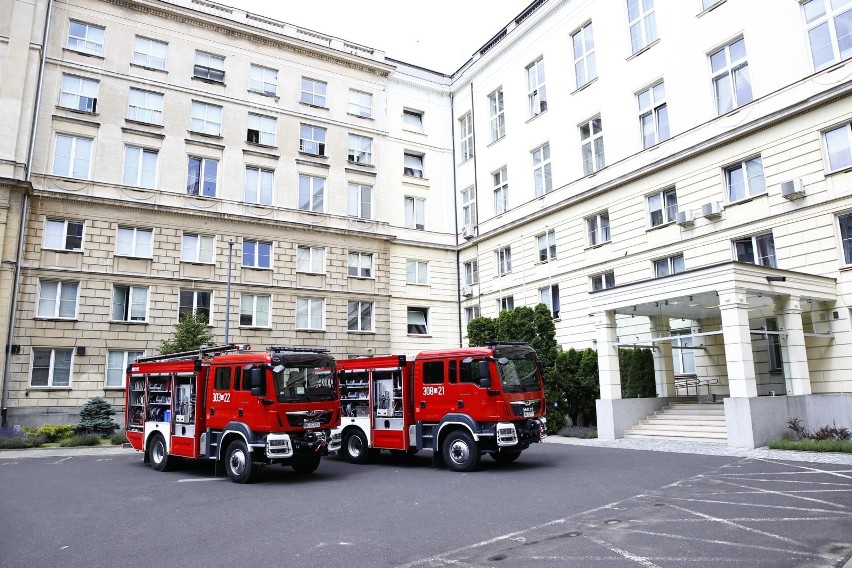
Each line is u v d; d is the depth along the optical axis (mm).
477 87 36688
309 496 11172
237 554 7293
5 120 24812
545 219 30188
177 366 15508
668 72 24047
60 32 27391
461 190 37781
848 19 18422
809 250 18828
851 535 7410
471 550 7223
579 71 29062
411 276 35969
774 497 9820
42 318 25000
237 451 13312
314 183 33375
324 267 32781
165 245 28328
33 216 25438
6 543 8070
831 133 18672
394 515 9273
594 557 6801
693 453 15789
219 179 30453
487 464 15102
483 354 14258
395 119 37125
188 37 30812
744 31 21266
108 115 27922
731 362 16969
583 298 27500
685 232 22766
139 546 7777
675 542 7340
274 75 33312
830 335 18281
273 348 14180
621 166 25891
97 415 24562
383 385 16281
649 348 23281
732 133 21000
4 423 23625
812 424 17531
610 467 13773
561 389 23406
